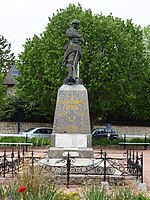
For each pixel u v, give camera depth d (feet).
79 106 55.47
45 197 25.27
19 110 129.90
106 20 102.68
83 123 55.06
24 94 114.93
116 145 98.89
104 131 118.73
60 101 55.52
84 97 55.67
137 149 99.45
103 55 98.99
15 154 76.13
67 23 101.19
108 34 99.91
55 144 54.29
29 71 108.47
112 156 77.05
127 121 133.28
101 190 28.71
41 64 105.50
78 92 55.72
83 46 97.25
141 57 107.45
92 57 97.96
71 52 56.65
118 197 25.94
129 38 104.68
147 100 116.78
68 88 55.88
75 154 52.54
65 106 55.42
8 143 86.74
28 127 131.44
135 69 105.50
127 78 100.78
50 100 104.94
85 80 99.81
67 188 41.39
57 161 48.83
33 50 108.78
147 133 131.95
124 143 97.81
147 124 133.08
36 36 113.29
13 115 129.90
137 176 45.60
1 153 80.74
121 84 99.09
